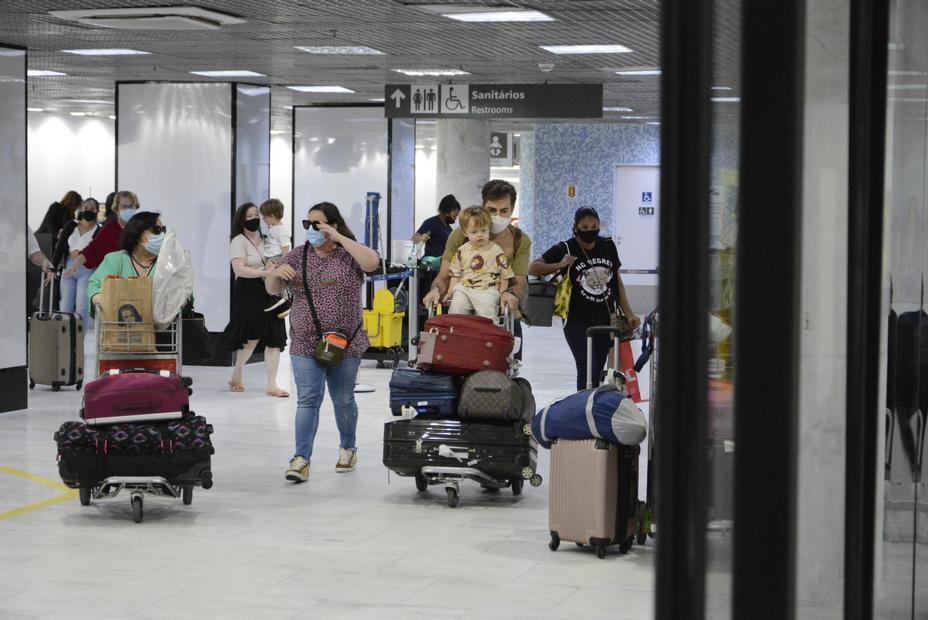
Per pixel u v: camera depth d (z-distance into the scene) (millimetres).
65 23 14180
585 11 13266
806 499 3318
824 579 2988
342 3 12836
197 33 15305
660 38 1896
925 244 3684
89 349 20266
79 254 16391
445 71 19688
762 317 1929
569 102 19922
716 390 1934
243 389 16219
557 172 33688
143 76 20438
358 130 24641
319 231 9758
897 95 3639
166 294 9133
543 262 10328
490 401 8922
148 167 20734
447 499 9141
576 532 7656
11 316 14070
